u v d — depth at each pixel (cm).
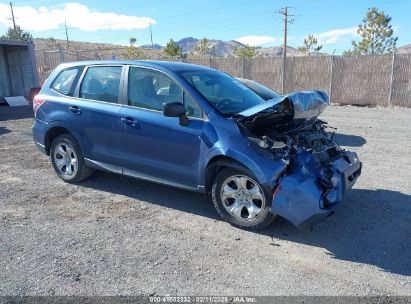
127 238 433
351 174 469
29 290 336
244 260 388
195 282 350
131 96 524
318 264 381
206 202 537
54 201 545
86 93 574
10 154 816
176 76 490
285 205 407
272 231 450
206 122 457
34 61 2022
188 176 477
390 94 1742
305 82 1970
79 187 599
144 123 499
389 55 1717
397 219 480
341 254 400
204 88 492
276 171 409
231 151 431
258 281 352
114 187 596
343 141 929
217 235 441
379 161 743
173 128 475
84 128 565
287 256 396
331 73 1877
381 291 338
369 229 453
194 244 420
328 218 480
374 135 1007
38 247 412
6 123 1251
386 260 388
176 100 484
